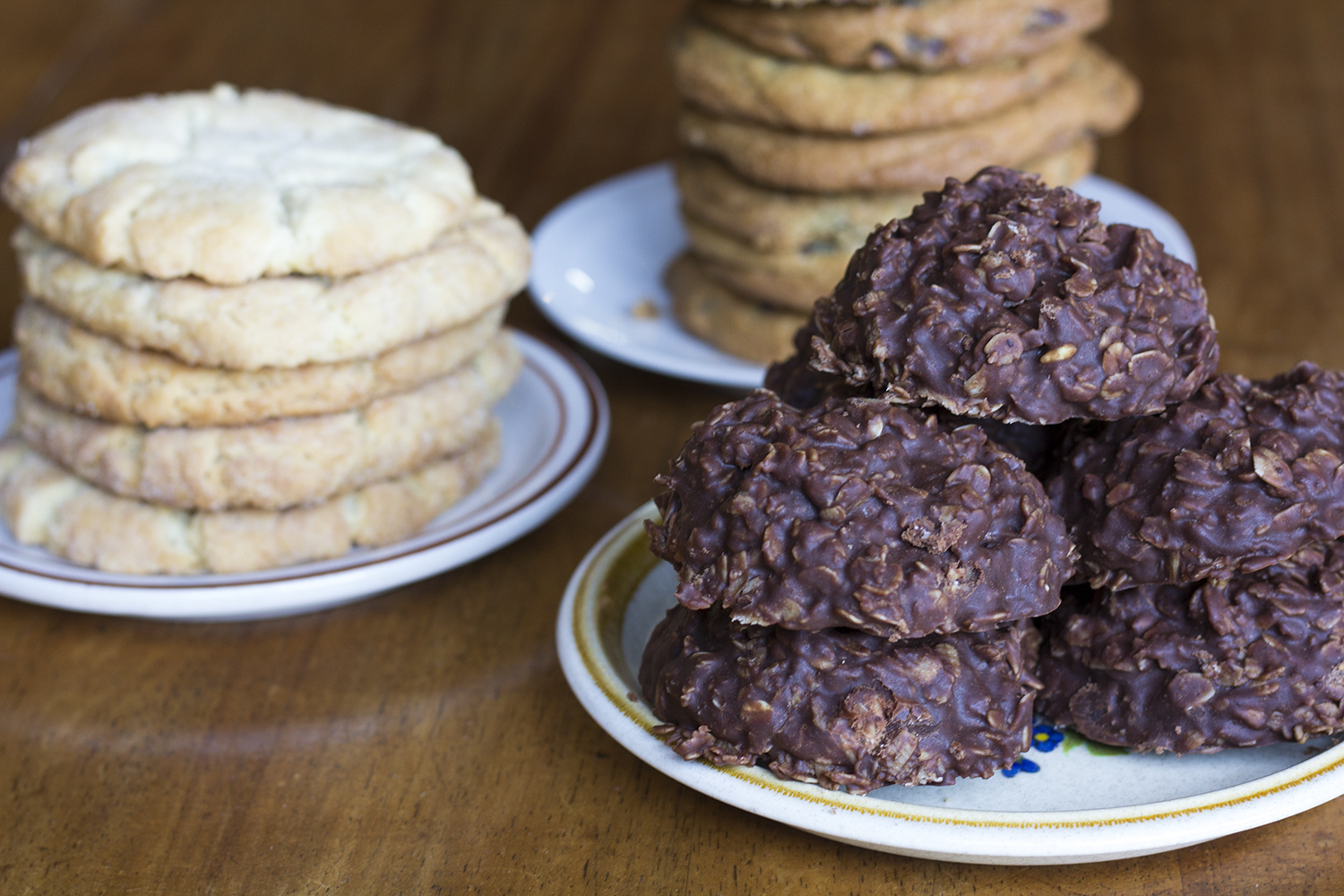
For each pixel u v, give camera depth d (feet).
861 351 1.17
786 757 1.14
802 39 1.67
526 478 1.48
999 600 1.12
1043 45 1.69
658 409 1.69
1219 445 1.17
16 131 2.35
